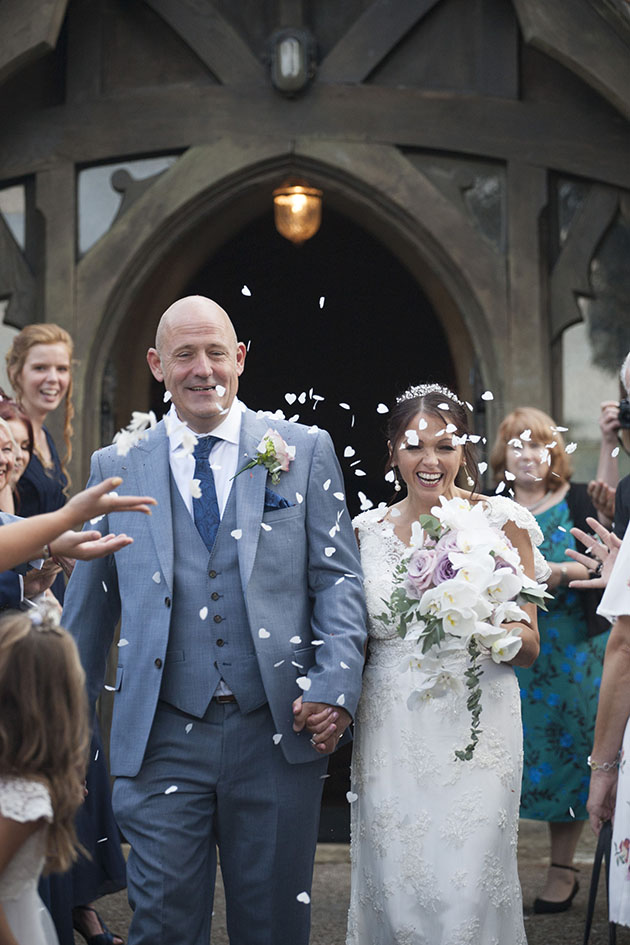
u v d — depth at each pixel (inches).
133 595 134.3
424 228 261.6
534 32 250.7
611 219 263.4
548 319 262.5
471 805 135.6
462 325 270.5
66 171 263.3
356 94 261.6
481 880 134.2
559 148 261.9
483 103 261.9
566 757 198.7
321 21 264.5
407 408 145.6
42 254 265.0
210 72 263.7
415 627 140.2
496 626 131.7
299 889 135.4
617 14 247.4
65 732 92.3
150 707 131.7
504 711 139.7
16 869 91.4
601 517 203.6
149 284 269.7
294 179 263.7
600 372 263.1
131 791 132.3
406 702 137.5
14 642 92.5
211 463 137.4
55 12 249.8
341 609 135.3
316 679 132.0
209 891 135.3
